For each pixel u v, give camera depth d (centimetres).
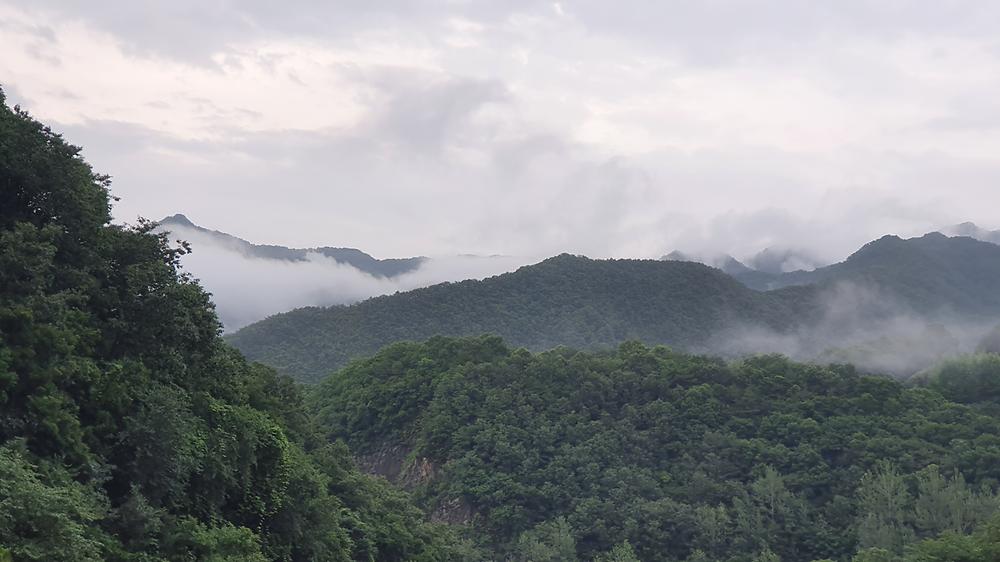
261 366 5338
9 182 3017
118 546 2547
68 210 3112
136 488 2730
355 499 5591
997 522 6512
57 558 2166
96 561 2303
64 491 2341
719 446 9812
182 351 3425
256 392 4869
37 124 3100
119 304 3200
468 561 7700
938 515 8175
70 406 2716
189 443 3081
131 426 2848
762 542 8406
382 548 5641
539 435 9712
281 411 5341
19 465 2234
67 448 2588
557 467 9400
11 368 2545
